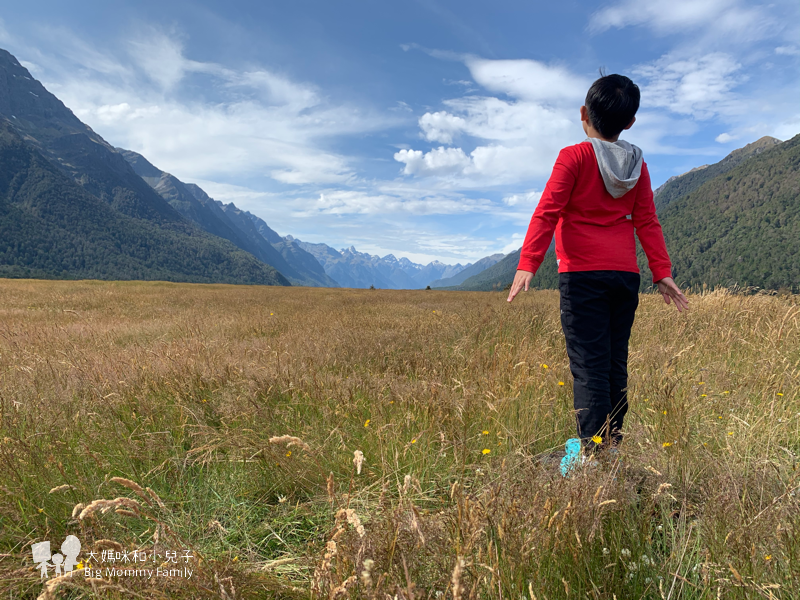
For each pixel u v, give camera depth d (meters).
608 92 2.15
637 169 2.15
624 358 2.19
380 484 1.98
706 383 3.01
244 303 15.74
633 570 1.28
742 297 6.21
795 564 1.20
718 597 1.13
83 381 3.44
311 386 3.26
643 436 2.15
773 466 1.76
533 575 1.21
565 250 2.16
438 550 1.28
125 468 2.13
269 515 1.92
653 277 2.28
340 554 1.25
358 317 8.57
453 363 3.98
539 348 3.92
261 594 1.33
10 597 1.34
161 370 3.74
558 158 2.16
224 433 2.39
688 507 1.65
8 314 10.64
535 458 2.00
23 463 1.98
